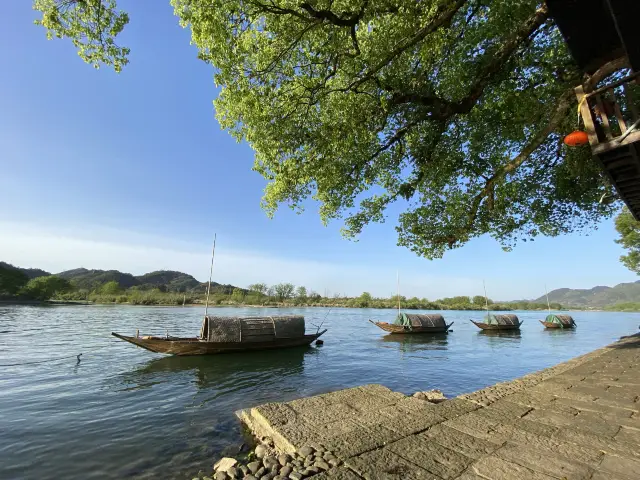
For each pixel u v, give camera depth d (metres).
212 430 7.75
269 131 9.09
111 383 12.98
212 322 18.67
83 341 23.16
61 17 6.63
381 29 8.00
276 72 8.28
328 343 26.09
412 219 13.27
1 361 16.48
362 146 9.72
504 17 7.65
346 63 8.36
